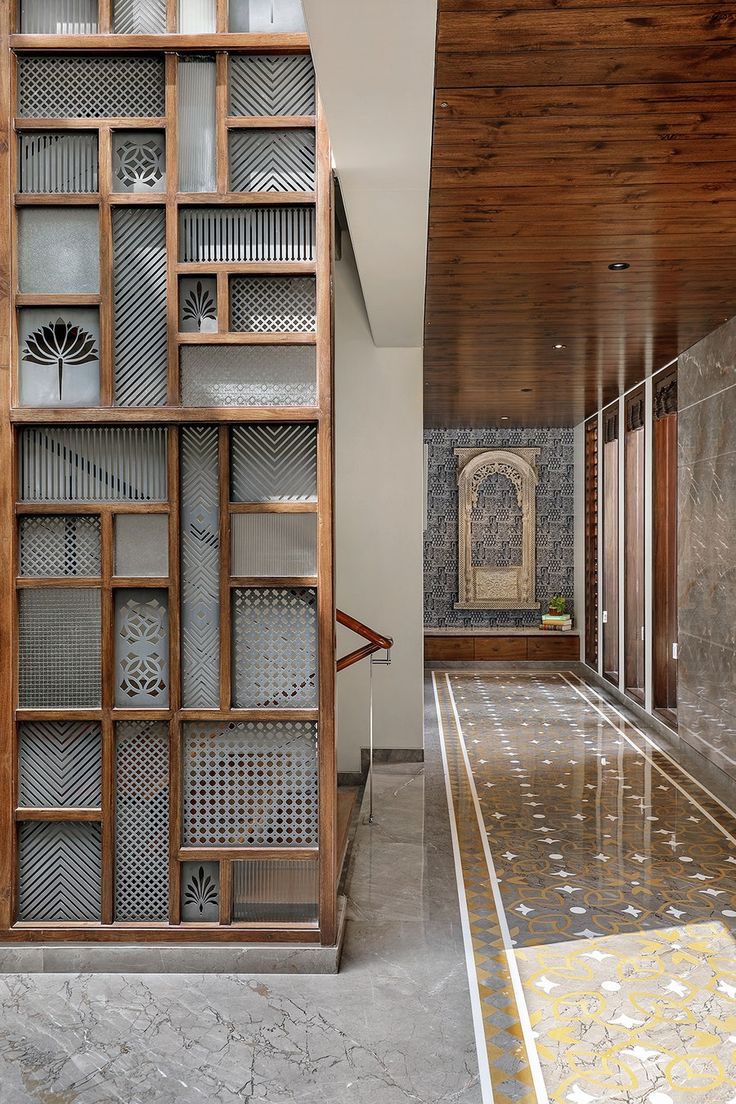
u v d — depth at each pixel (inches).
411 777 243.9
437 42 97.7
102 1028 117.3
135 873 136.1
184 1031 116.5
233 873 135.7
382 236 152.6
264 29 134.0
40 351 136.9
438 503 467.2
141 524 136.5
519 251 169.5
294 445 136.4
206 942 134.0
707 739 245.0
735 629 222.1
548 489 465.7
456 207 146.8
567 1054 111.3
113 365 135.9
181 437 136.6
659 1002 124.2
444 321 224.4
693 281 189.3
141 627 136.8
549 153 126.9
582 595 438.9
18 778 136.6
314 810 135.9
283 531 136.2
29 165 136.6
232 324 136.6
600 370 293.6
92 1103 100.9
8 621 135.5
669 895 162.6
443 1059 110.1
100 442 136.8
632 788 232.7
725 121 117.3
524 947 141.5
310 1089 103.7
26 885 136.6
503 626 468.4
